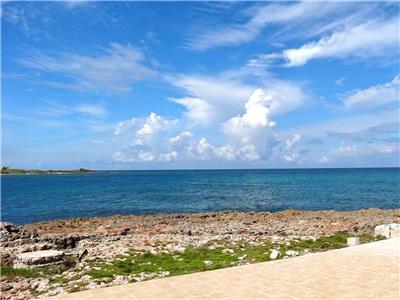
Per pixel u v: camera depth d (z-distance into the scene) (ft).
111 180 489.67
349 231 87.15
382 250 52.26
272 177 513.86
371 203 190.08
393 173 615.16
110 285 45.16
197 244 69.05
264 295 35.27
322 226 97.19
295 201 201.36
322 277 40.22
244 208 175.94
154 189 298.35
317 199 209.87
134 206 186.80
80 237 85.76
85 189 309.22
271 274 41.75
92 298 35.60
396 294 34.73
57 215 158.81
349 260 46.93
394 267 43.45
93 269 52.95
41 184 404.77
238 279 40.29
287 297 34.60
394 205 181.68
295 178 467.93
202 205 188.75
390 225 78.07
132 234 92.53
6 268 56.95
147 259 58.23
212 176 599.57
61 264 60.13
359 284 37.70
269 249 62.44
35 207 186.39
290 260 47.67
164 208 178.19
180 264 54.29
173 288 37.88
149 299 34.96
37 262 59.21
